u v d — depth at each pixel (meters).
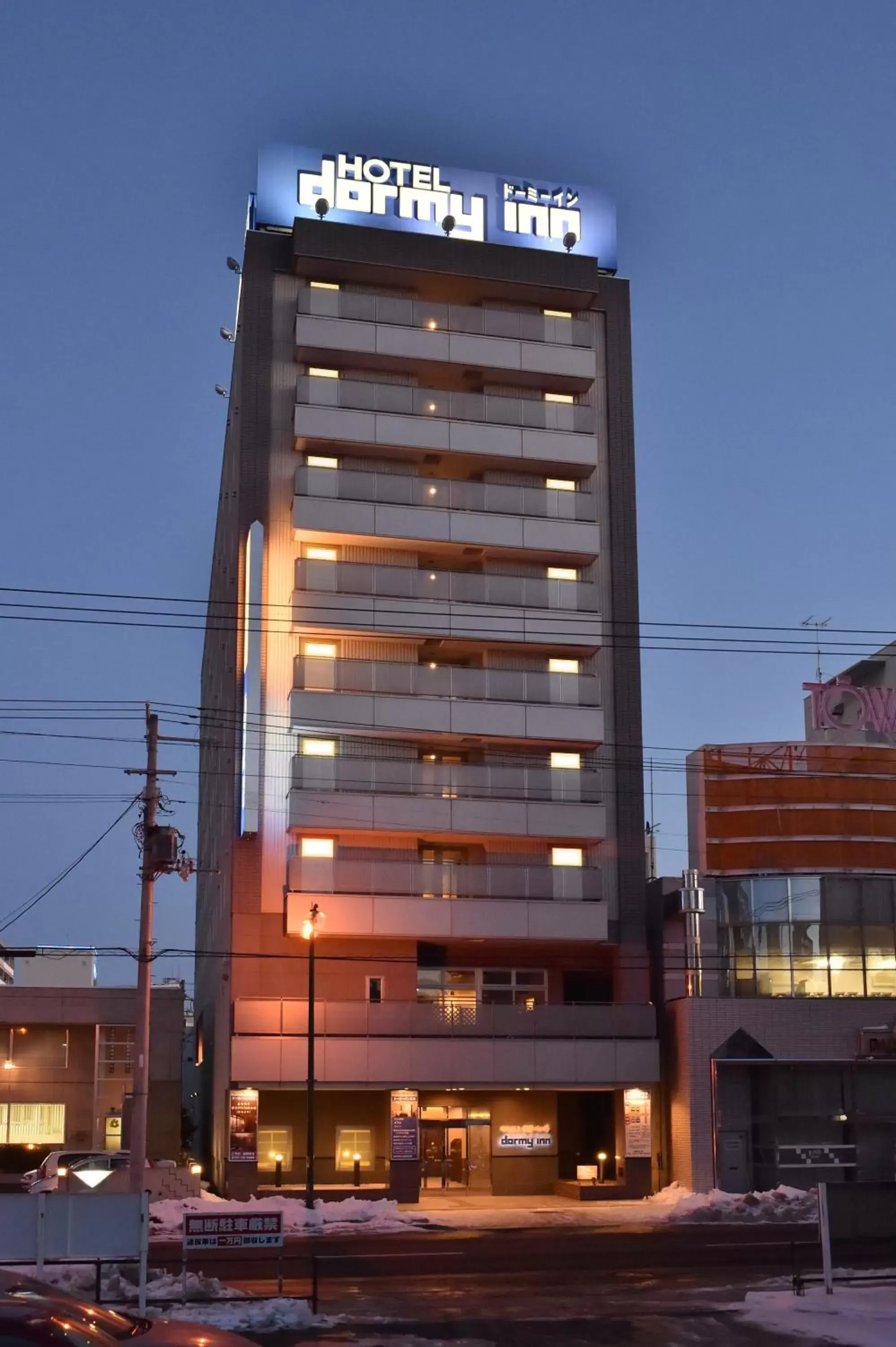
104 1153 44.72
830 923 51.09
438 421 52.78
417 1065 47.88
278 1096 49.00
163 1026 54.88
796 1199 44.53
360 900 48.78
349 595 50.91
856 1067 49.31
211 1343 14.40
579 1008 49.94
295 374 53.28
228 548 60.50
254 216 56.75
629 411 56.53
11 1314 12.46
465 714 51.03
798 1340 20.73
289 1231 39.66
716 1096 48.47
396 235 54.22
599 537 54.16
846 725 56.38
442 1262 31.09
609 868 52.34
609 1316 23.19
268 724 50.19
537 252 55.59
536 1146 50.91
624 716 53.59
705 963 50.88
